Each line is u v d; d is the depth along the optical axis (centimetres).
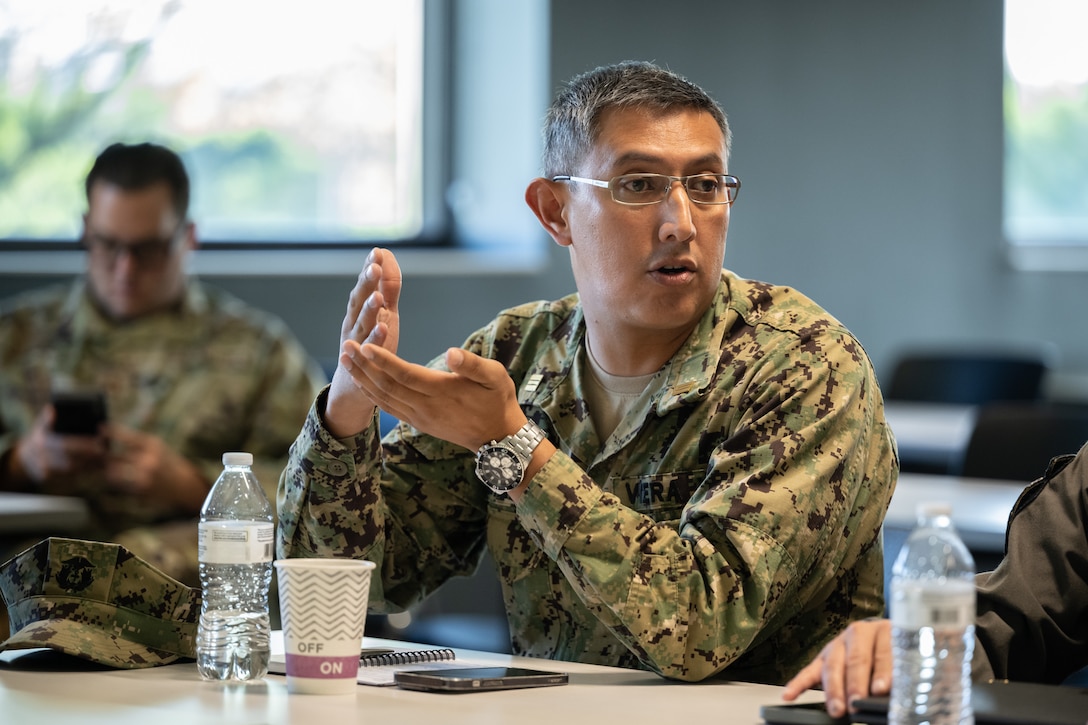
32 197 971
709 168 370
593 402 395
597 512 327
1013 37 1229
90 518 655
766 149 1180
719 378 370
